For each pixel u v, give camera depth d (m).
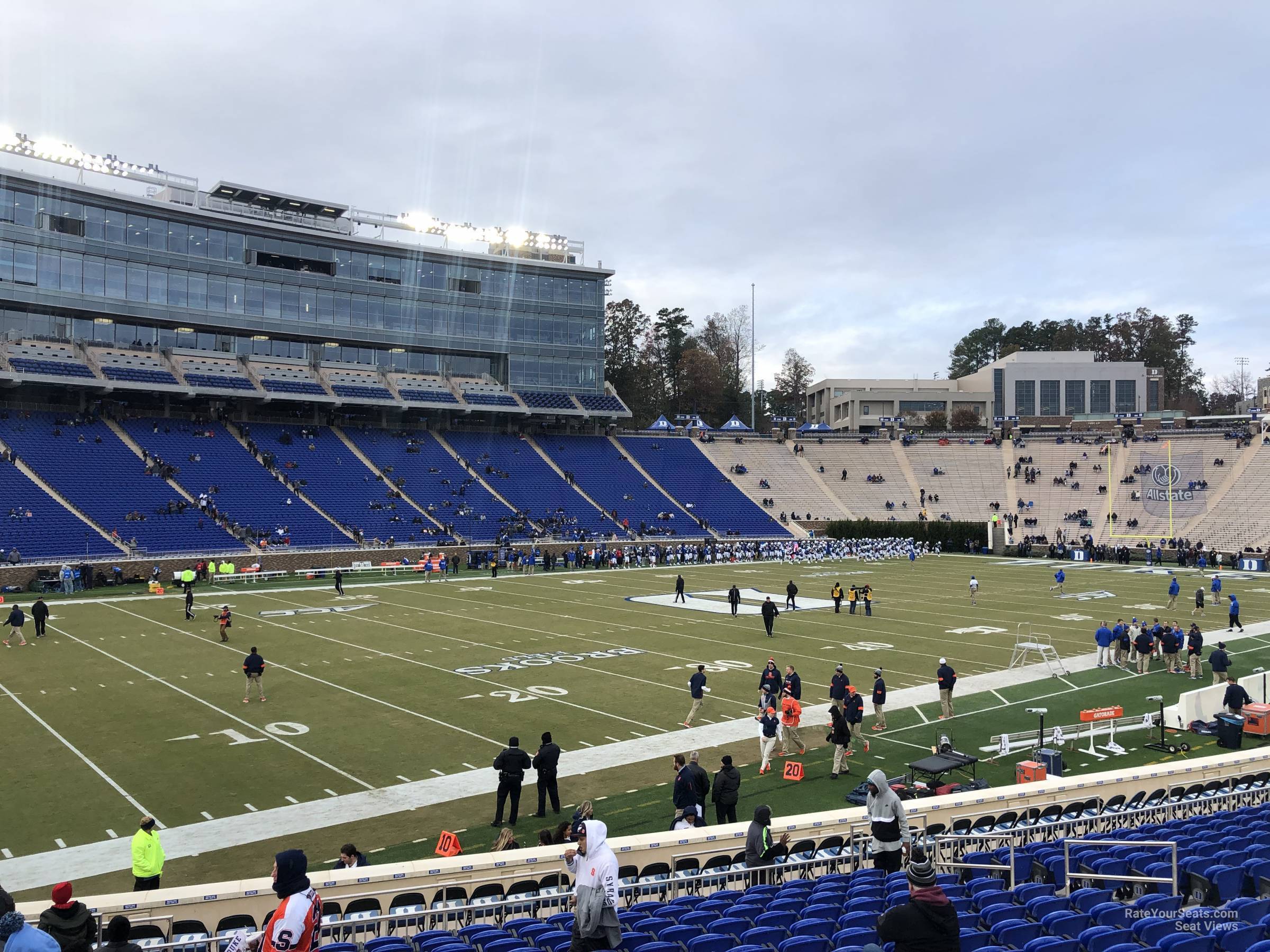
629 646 33.44
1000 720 23.56
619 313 119.50
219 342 71.00
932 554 76.38
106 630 36.19
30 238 61.09
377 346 77.62
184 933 10.45
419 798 17.80
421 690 26.33
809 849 13.54
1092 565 67.31
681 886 12.04
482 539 66.56
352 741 21.41
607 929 8.58
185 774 19.03
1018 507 81.75
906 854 11.35
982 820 14.71
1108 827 14.40
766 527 78.75
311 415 73.75
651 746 21.20
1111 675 28.83
